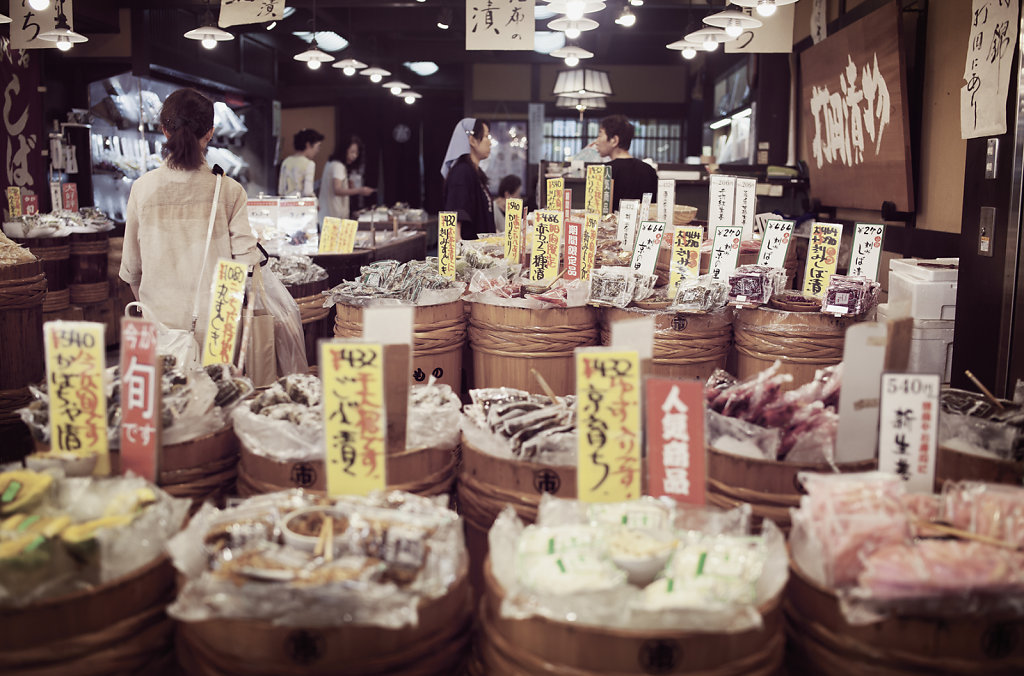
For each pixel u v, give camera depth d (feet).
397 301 11.61
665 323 11.44
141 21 29.96
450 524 6.02
